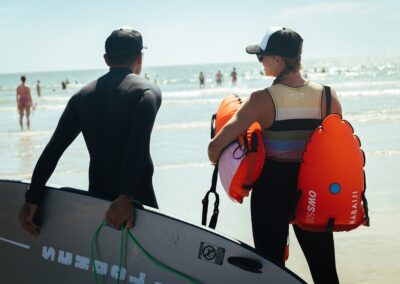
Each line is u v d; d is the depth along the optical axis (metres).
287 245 3.31
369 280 4.58
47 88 76.31
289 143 3.14
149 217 2.96
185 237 2.94
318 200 2.98
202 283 2.93
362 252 5.23
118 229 2.97
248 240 5.58
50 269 3.15
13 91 68.69
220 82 55.31
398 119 15.76
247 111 3.11
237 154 3.07
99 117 3.06
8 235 3.23
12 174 9.85
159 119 18.80
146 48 3.31
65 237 3.11
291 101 3.12
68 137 3.16
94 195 3.04
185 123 16.83
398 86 33.91
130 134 2.92
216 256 2.92
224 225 6.12
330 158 2.94
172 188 8.05
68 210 3.09
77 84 89.56
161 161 10.41
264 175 3.19
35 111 26.72
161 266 2.95
